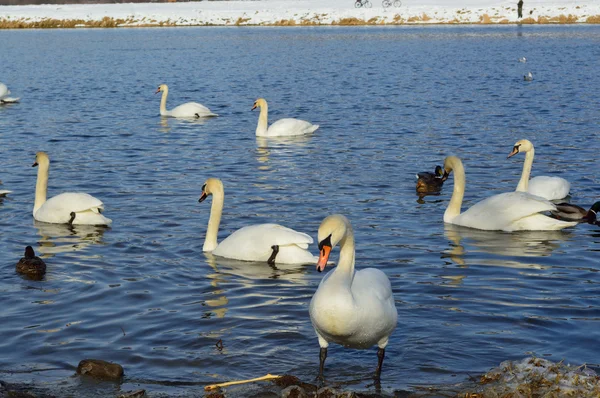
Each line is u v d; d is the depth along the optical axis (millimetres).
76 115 31328
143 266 12359
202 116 31406
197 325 9875
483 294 10953
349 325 7797
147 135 26516
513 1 95938
